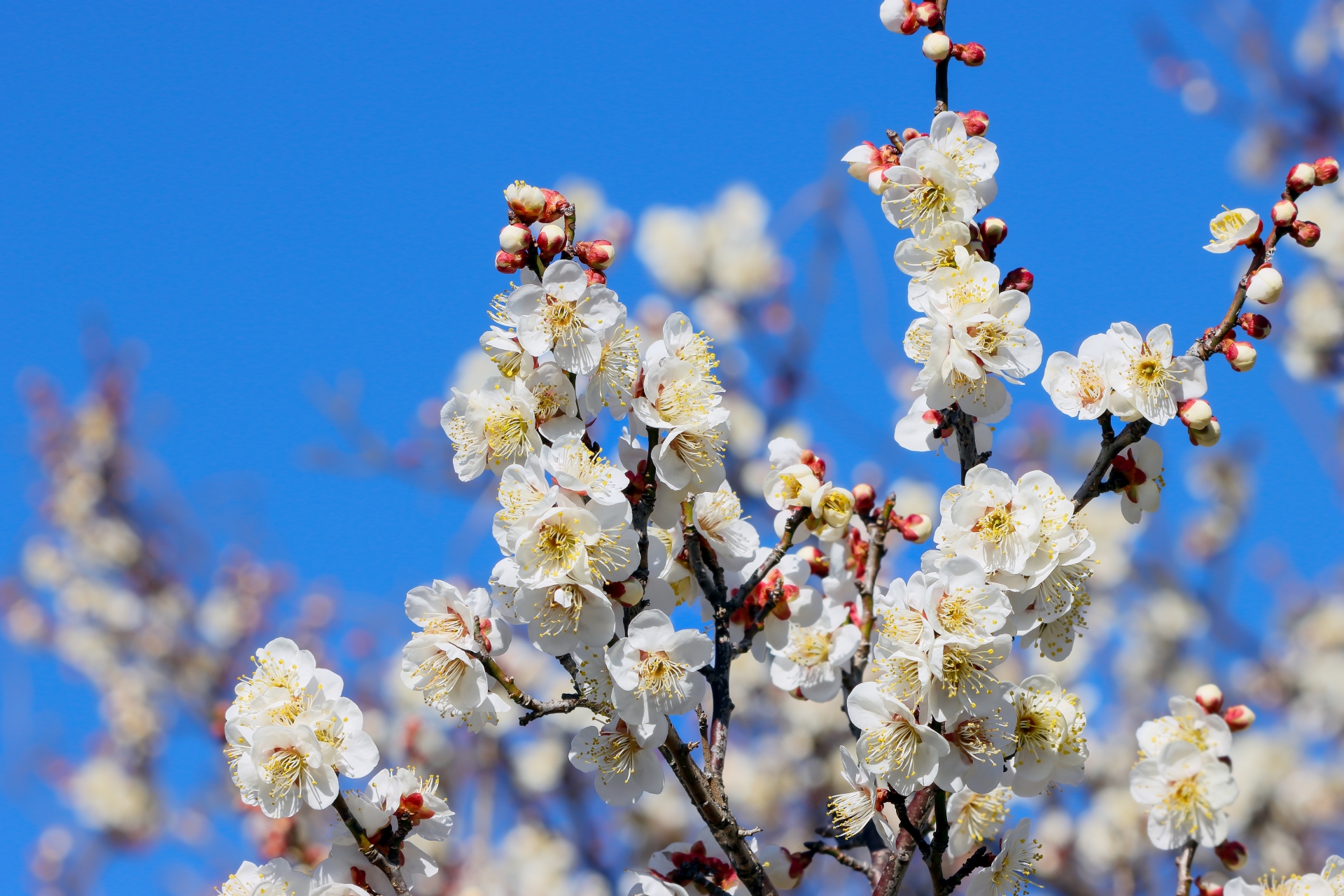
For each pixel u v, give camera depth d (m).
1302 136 8.54
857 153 3.77
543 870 8.02
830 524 3.32
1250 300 3.28
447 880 7.43
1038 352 3.33
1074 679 9.27
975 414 3.38
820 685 3.68
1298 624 9.95
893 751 2.97
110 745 10.48
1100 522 9.90
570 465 2.93
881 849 3.69
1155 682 9.65
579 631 2.98
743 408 8.00
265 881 2.97
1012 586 3.18
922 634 2.99
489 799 7.90
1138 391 3.24
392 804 3.05
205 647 10.60
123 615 10.66
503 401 3.08
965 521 3.21
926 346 3.44
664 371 3.12
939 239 3.51
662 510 3.18
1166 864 8.23
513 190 3.13
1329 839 8.72
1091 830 8.41
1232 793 2.94
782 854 3.56
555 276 3.03
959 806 3.51
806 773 8.66
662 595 3.18
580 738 3.20
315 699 2.99
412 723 7.91
